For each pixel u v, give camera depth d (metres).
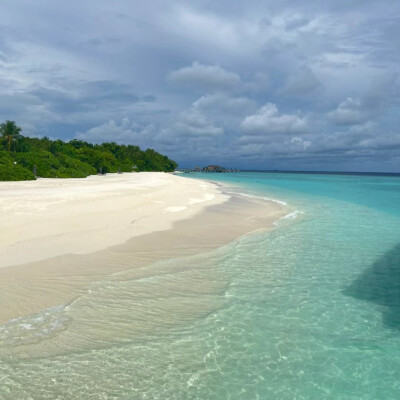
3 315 7.55
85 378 5.82
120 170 95.31
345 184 74.88
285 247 14.54
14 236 12.64
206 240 15.20
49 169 54.09
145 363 6.31
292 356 6.68
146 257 12.23
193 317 8.08
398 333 7.59
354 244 15.20
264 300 9.13
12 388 5.48
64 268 10.44
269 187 59.56
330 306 8.86
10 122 72.19
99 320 7.68
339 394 5.70
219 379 5.98
